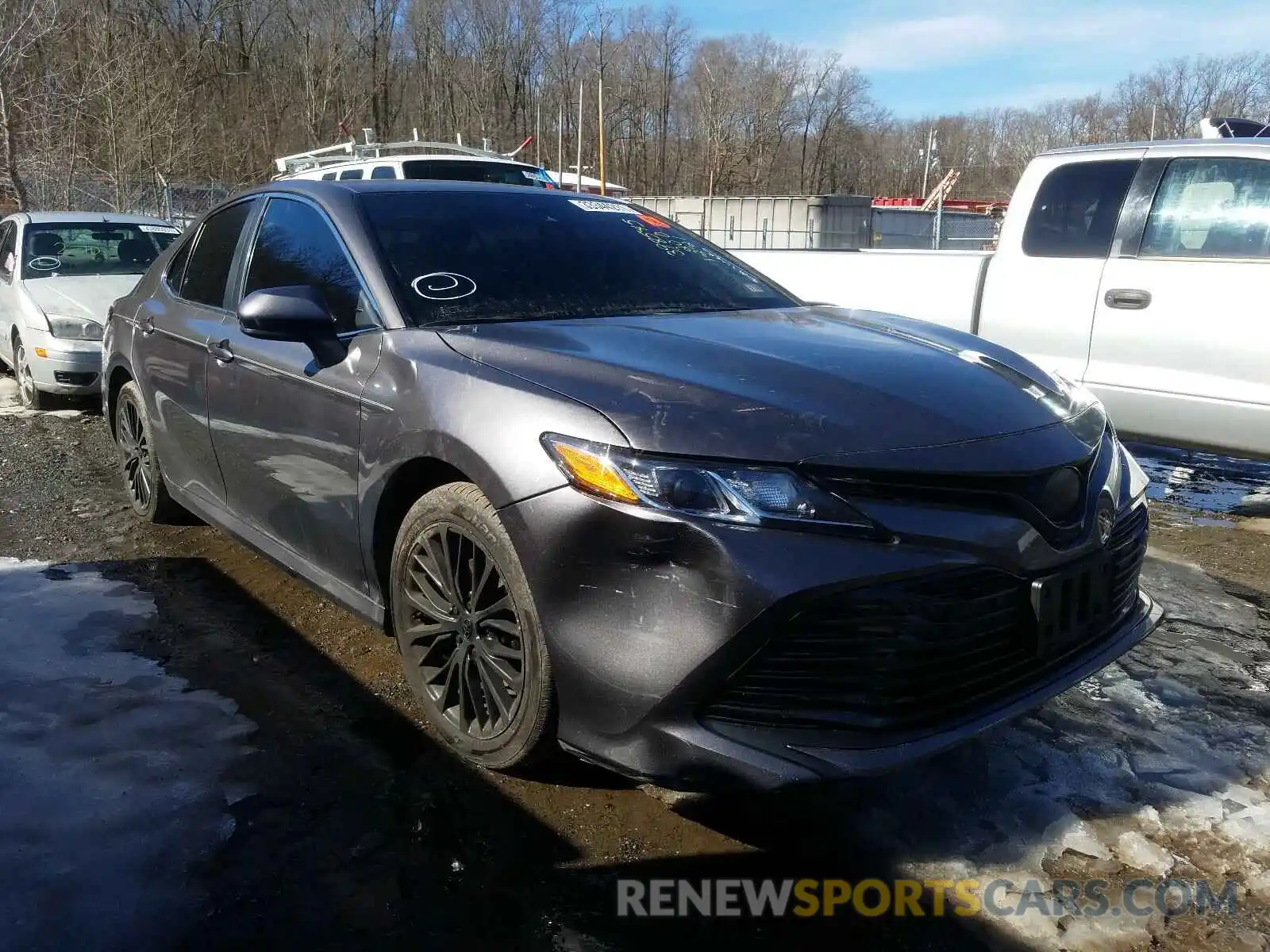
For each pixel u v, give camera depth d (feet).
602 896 7.39
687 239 12.85
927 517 7.22
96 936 6.83
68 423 23.17
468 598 8.67
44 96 51.88
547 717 7.91
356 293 10.21
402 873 7.57
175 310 13.51
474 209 11.47
